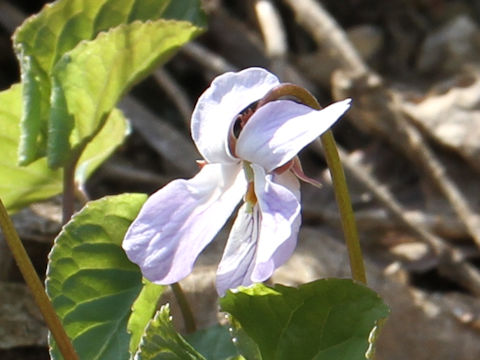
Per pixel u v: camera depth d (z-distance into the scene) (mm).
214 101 170
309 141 164
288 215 163
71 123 204
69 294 189
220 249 246
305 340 178
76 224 189
